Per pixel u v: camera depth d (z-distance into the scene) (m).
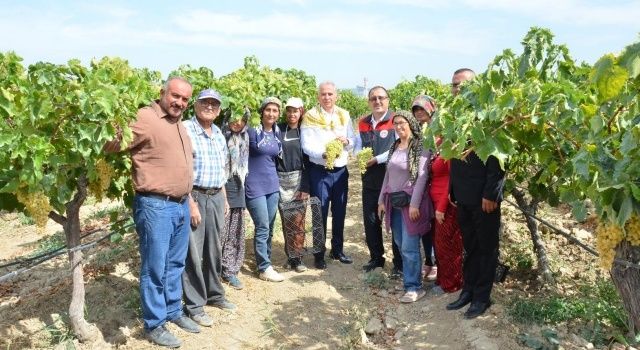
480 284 4.80
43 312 5.16
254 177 5.75
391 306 5.47
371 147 6.19
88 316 4.95
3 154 3.63
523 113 3.82
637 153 2.95
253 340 4.77
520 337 4.36
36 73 3.85
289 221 6.25
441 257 5.43
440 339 4.66
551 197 5.28
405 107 14.45
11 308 5.41
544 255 5.57
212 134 4.90
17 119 3.70
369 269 6.37
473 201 4.61
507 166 5.33
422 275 6.18
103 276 5.95
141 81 4.88
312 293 5.72
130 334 4.65
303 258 6.88
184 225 4.54
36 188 3.86
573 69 4.58
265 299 5.55
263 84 7.29
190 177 4.41
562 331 4.48
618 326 4.53
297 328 5.00
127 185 5.13
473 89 4.11
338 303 5.53
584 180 3.37
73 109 3.88
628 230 3.36
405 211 5.40
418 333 4.86
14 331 4.77
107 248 7.13
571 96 3.55
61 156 3.87
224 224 5.22
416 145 5.30
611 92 2.94
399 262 6.12
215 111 4.77
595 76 2.96
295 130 6.24
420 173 5.20
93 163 4.14
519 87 3.92
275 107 5.68
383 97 6.10
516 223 7.64
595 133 3.21
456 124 3.86
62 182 4.10
